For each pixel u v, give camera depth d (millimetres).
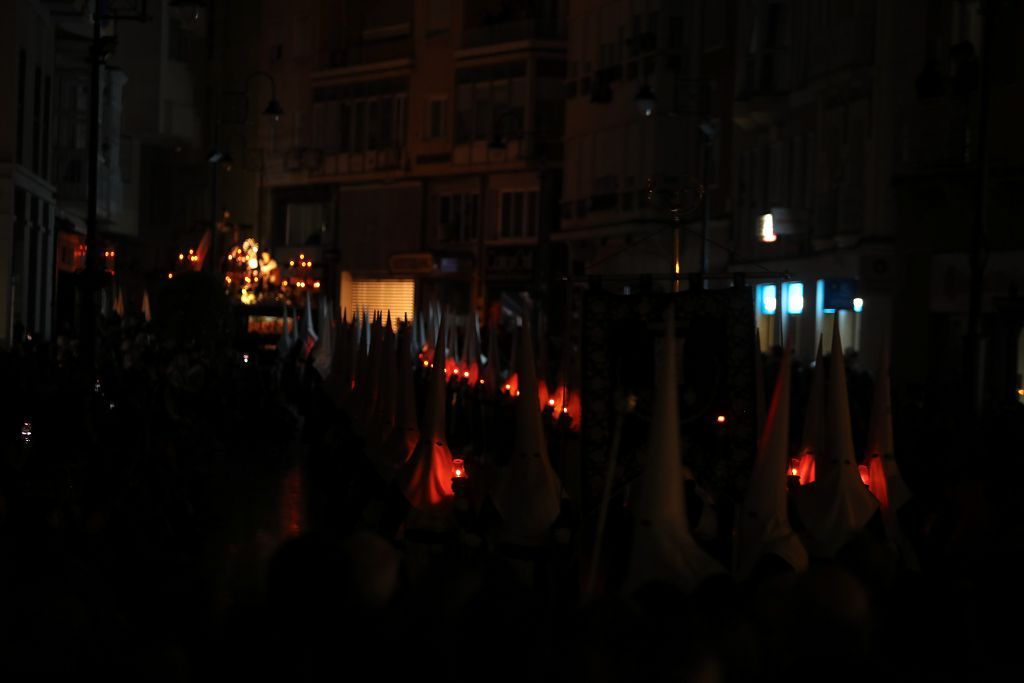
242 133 81938
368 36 77250
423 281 73188
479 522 12984
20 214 37594
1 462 13211
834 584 5758
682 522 8570
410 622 5832
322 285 77688
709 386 12359
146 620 6949
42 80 40344
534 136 67938
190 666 6406
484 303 69688
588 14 63125
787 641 5801
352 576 5645
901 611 6805
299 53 80125
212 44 80750
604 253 60781
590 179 62469
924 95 35031
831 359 12867
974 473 9727
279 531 18297
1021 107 32750
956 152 34469
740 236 49000
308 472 26078
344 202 77500
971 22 35156
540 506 12820
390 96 74938
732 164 51188
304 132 79438
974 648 6621
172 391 21609
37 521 10867
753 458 12234
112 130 54625
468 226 71250
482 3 72000
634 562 8453
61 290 45750
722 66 54125
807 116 43906
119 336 32219
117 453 16953
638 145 57594
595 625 5562
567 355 15086
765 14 45000
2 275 35312
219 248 71875
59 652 6199
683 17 55906
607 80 60344
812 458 13539
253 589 6480
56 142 48781
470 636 6082
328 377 31797
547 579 12430
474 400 19656
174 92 77000
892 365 36750
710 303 12445
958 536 9266
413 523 14188
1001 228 33750
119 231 71688
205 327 34844
